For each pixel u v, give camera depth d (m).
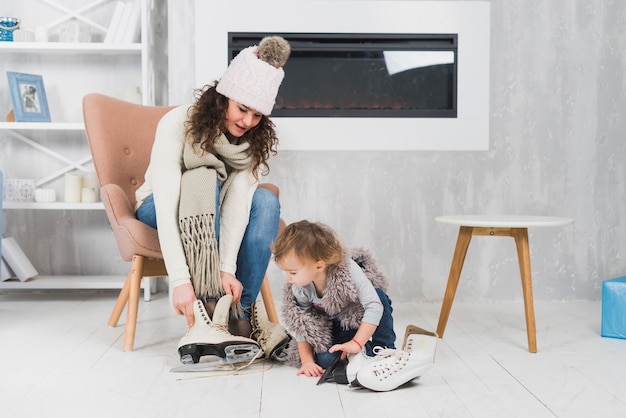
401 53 3.32
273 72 2.15
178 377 2.00
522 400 1.78
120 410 1.70
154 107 2.83
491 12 3.32
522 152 3.35
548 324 2.79
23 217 3.62
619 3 3.34
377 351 2.02
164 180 2.18
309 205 3.34
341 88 3.32
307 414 1.67
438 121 3.27
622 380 1.97
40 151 3.60
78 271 3.64
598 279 3.38
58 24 3.57
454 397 1.81
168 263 2.12
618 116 3.36
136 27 3.41
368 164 3.34
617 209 3.37
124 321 2.84
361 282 1.93
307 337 1.99
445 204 3.35
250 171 2.28
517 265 3.36
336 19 3.27
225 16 3.25
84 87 3.63
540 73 3.34
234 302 2.15
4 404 1.74
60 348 2.35
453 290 2.52
